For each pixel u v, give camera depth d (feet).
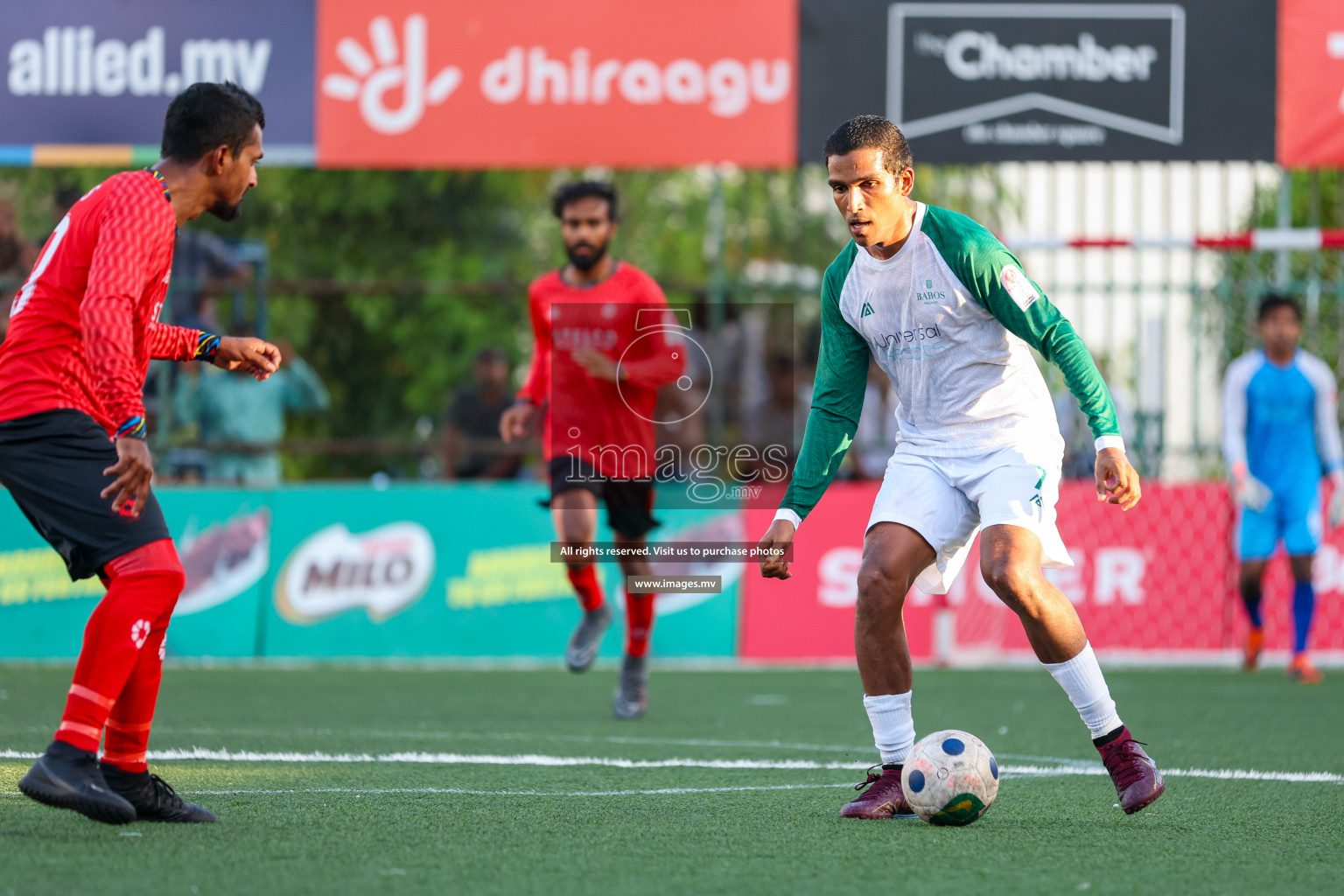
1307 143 110.11
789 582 121.08
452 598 120.06
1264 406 109.09
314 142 112.88
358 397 194.80
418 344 197.36
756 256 157.89
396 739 68.49
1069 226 122.72
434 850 39.86
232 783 52.70
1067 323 45.70
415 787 52.42
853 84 111.14
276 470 132.16
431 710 83.66
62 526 41.14
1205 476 122.62
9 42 113.60
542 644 119.65
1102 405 44.78
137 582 40.88
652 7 111.86
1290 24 109.91
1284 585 122.72
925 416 48.34
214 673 108.27
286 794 49.88
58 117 113.70
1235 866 39.34
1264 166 115.96
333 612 119.65
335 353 195.00
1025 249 117.60
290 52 112.98
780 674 110.63
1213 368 122.31
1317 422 109.50
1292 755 65.87
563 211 78.02
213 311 126.00
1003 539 45.03
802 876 37.09
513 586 120.26
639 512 78.43
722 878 36.65
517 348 204.44
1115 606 121.39
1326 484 122.31
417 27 112.68
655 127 111.96
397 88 112.68
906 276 46.88
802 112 111.34
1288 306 108.27
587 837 42.16
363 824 43.75
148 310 42.63
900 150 46.11
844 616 121.19
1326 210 136.05
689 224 223.51
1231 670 115.03
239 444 120.06
